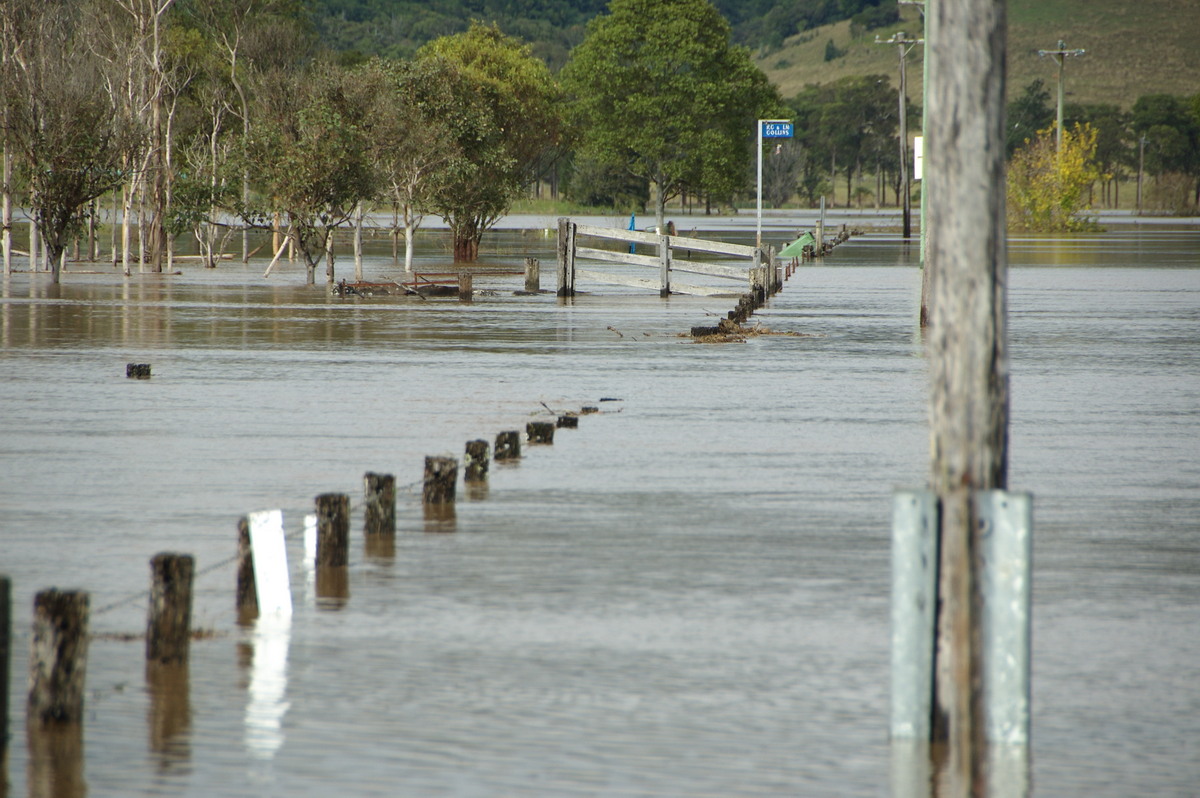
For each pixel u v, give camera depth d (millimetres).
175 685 26625
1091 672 27859
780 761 23016
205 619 31125
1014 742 22859
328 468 50156
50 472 49156
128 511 42688
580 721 24844
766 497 45125
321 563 35688
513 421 61781
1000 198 23109
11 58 169250
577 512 42625
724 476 48812
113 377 77375
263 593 31750
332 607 32125
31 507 43219
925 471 50000
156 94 185375
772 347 96125
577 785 22062
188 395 70125
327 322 114312
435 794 21703
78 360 85812
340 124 159250
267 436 57375
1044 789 22078
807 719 24984
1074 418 64312
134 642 29422
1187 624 31203
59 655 24594
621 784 22094
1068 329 110625
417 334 104250
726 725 24641
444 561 36406
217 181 194500
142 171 177125
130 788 21891
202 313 122250
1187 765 23078
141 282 165125
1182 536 40000
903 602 23297
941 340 23109
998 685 22828
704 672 27547
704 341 99438
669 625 30781
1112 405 68812
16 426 59875
